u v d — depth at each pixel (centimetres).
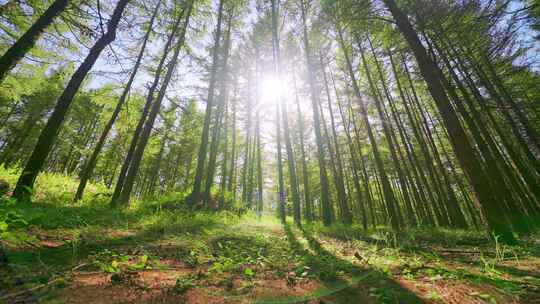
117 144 1358
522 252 339
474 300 158
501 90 1223
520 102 1367
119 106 973
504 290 169
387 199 1023
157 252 287
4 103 1866
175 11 1036
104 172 2053
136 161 878
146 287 164
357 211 2942
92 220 432
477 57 939
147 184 2905
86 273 183
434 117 1677
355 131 1672
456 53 951
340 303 152
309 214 1370
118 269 199
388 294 167
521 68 1020
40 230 301
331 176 2434
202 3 1116
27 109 1930
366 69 1247
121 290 154
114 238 326
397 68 1380
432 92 530
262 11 1405
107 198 882
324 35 959
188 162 2728
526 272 224
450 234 685
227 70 1367
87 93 982
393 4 620
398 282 202
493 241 426
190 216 665
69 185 1014
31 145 2089
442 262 289
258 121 2175
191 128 2128
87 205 637
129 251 269
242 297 158
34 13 758
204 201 1041
